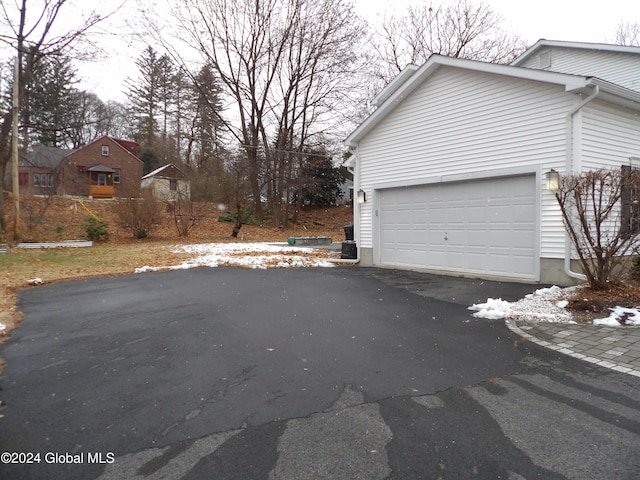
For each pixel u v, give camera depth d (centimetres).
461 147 910
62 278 916
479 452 230
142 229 1920
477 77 872
